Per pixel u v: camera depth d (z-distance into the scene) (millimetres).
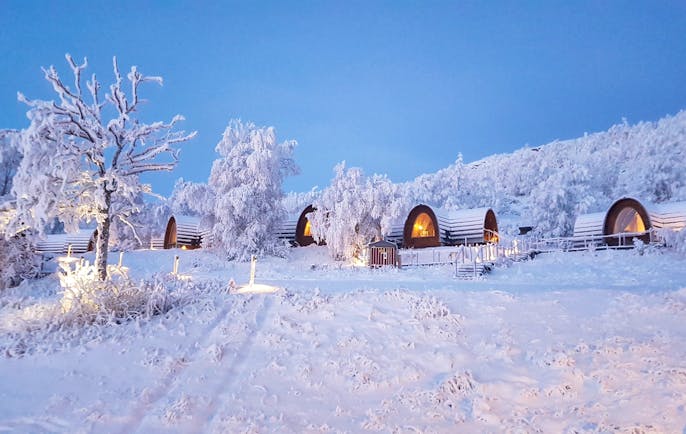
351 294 13602
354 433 7227
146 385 8938
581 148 92500
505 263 25141
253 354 10156
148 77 17875
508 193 90062
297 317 12016
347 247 36281
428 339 10383
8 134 15391
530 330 10406
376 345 10219
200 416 7840
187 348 10500
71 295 12984
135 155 17531
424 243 39438
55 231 57125
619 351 8781
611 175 64125
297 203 76000
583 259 25391
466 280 20766
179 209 59531
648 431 6449
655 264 22281
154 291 12969
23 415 7859
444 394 8117
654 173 57469
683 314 10391
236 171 38969
